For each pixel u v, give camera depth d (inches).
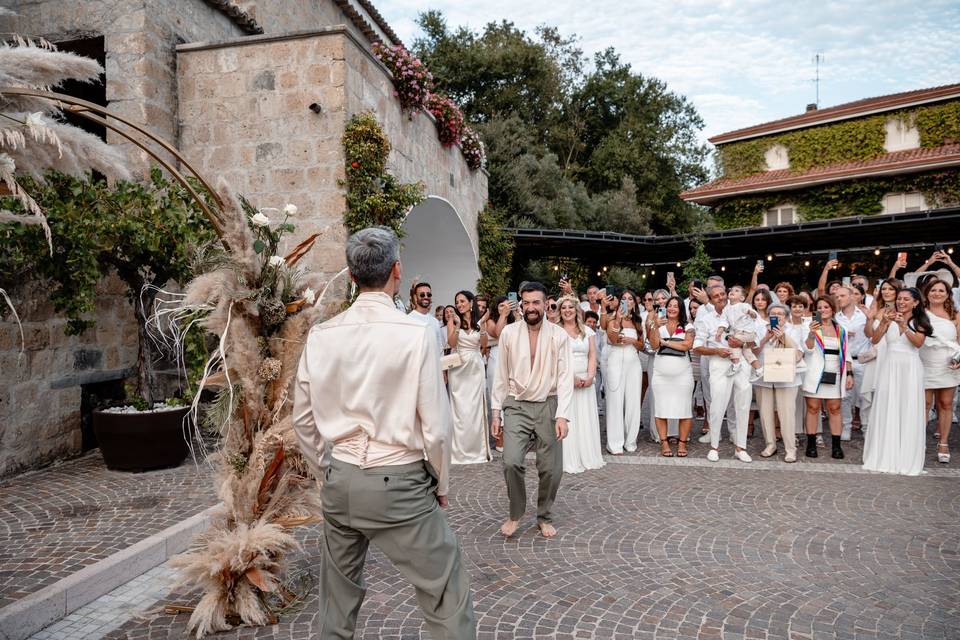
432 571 90.0
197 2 345.7
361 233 96.5
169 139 322.7
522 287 178.5
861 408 325.4
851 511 197.5
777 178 911.7
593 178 1326.3
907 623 126.0
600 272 946.7
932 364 258.7
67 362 268.5
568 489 226.1
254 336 134.3
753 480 235.5
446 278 596.4
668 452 279.3
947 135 815.7
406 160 395.9
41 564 153.9
